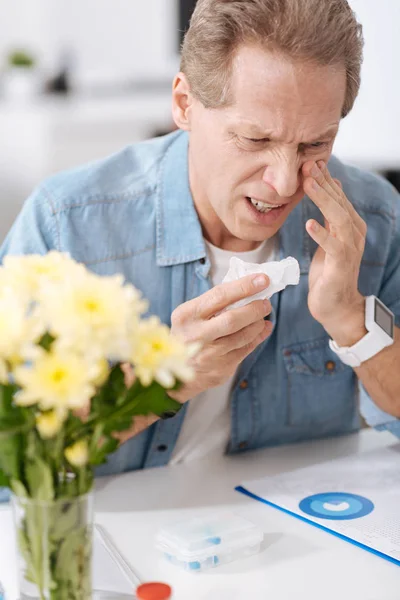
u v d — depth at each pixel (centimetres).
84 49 606
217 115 127
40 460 84
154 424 152
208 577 111
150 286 153
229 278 130
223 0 123
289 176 126
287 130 123
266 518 128
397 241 168
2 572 113
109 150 474
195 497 136
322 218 162
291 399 163
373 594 107
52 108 478
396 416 157
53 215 151
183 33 142
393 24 226
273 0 119
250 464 151
